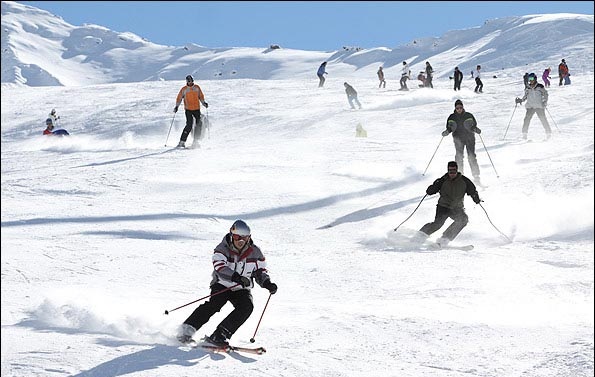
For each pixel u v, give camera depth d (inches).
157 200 636.7
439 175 701.3
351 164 784.9
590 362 218.4
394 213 560.1
